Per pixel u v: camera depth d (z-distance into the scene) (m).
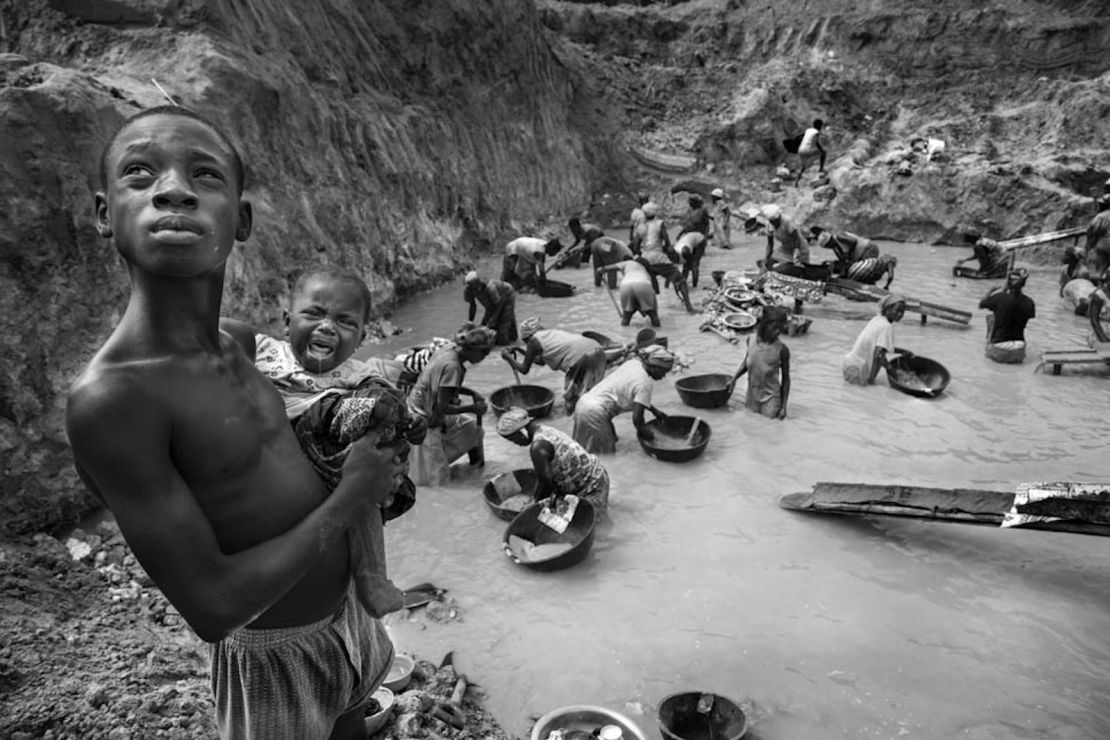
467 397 10.44
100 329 7.43
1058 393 10.38
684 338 12.92
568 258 17.84
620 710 5.18
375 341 12.67
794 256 15.29
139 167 1.74
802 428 9.41
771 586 6.46
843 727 5.02
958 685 5.36
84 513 6.93
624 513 7.60
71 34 11.32
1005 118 22.75
